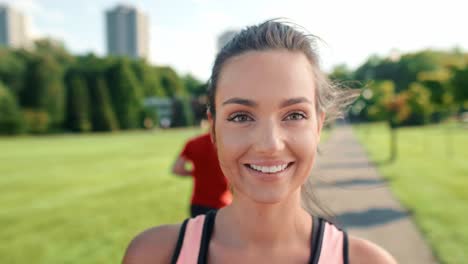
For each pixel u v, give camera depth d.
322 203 1.86
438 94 17.28
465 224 6.60
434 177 11.89
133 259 1.31
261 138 1.03
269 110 1.04
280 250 1.17
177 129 75.81
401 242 5.83
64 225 7.69
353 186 10.44
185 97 82.81
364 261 1.19
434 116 60.94
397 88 78.25
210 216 1.28
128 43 159.00
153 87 83.56
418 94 17.78
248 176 1.06
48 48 81.38
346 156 19.08
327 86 1.30
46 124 59.97
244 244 1.19
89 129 64.38
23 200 10.33
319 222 1.25
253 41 1.08
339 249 1.19
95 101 65.38
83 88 64.12
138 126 71.94
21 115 57.75
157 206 9.17
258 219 1.16
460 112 65.06
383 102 19.00
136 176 14.27
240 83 1.05
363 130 49.75
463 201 8.34
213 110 1.22
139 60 83.25
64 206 9.42
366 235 6.21
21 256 6.01
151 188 11.66
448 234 6.10
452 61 16.20
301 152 1.06
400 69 80.00
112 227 7.47
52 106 61.72
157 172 15.28
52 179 14.02
